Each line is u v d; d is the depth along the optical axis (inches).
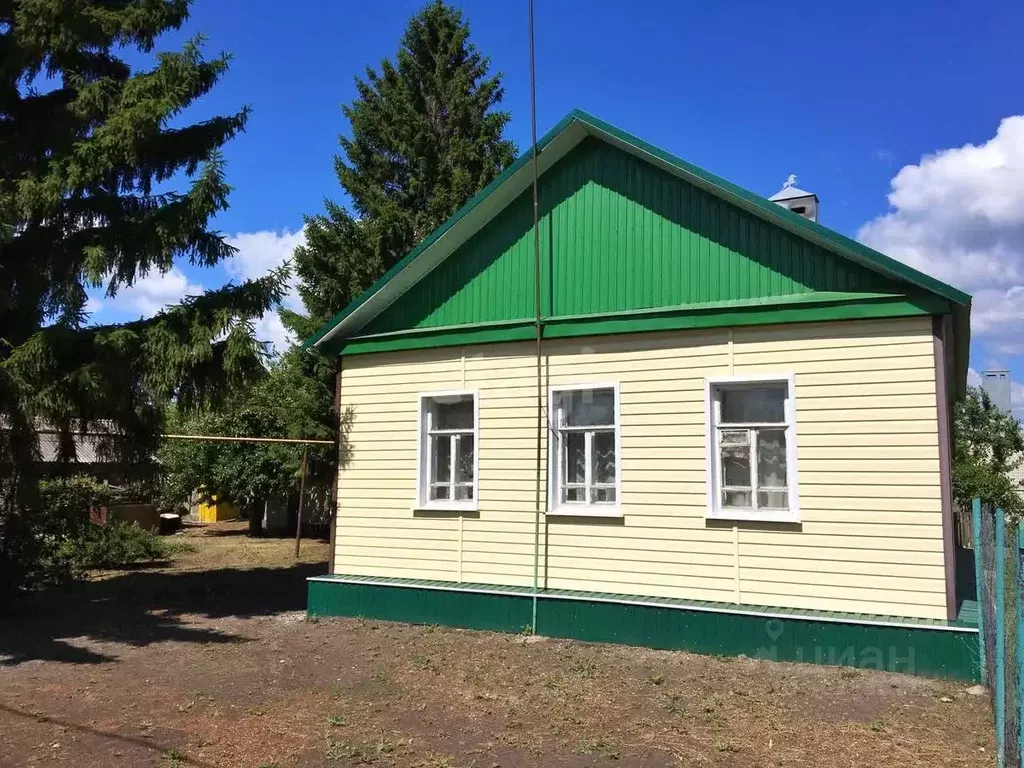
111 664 347.9
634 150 403.5
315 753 235.5
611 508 400.5
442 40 1006.4
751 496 369.4
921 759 229.1
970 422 1159.0
